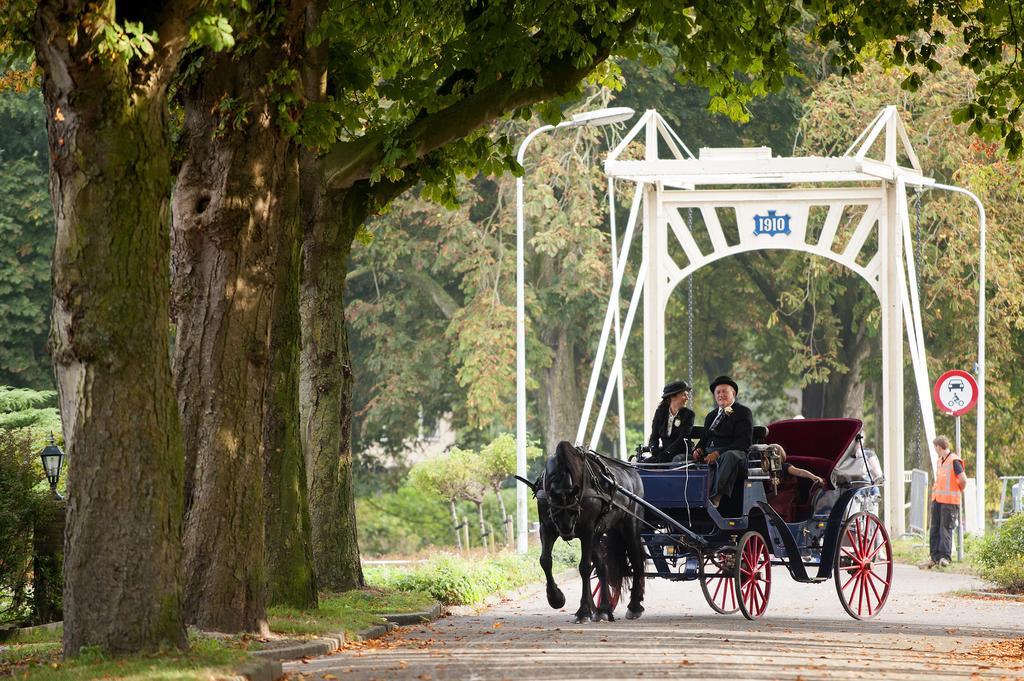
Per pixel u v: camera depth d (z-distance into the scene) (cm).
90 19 2900
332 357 4762
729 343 13312
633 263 12381
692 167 7694
